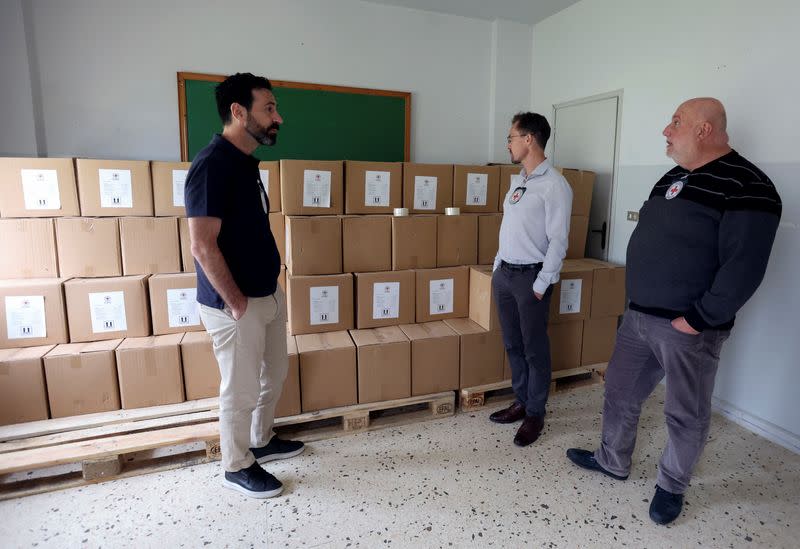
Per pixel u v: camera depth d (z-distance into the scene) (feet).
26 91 8.48
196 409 6.82
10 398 6.31
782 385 7.05
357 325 8.03
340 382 7.25
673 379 5.27
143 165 7.46
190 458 6.52
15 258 7.05
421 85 11.46
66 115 8.98
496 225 8.91
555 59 11.40
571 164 11.10
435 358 7.73
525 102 12.38
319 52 10.44
